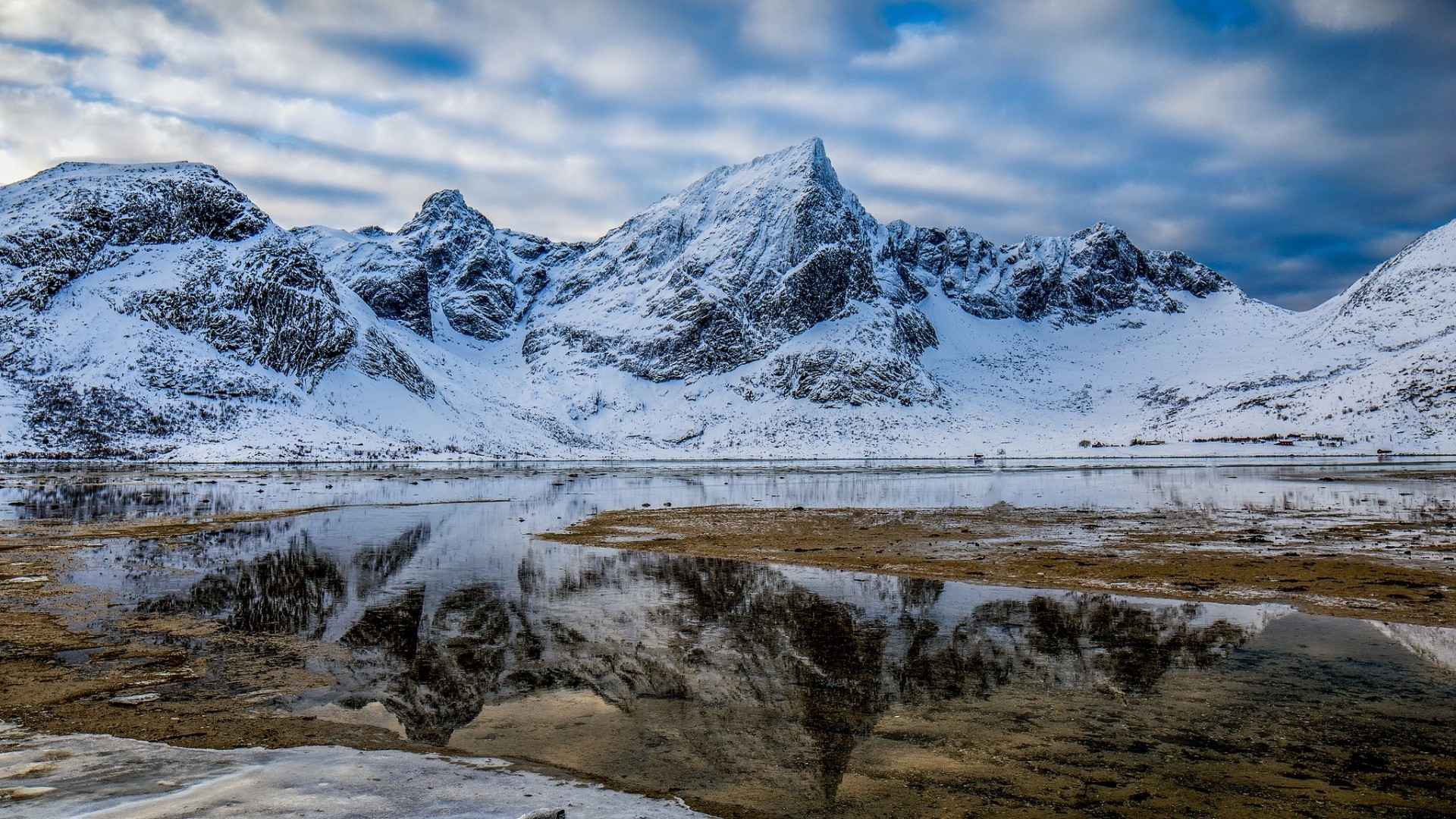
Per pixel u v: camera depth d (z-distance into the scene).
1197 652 12.16
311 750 8.08
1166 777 7.46
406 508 38.81
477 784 7.14
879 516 34.28
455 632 13.46
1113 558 21.97
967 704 9.69
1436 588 17.23
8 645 12.63
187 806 6.48
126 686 10.45
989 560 22.00
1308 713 9.32
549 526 31.12
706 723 9.05
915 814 6.62
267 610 15.23
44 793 6.76
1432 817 6.59
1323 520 31.00
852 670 11.23
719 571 20.22
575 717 9.23
